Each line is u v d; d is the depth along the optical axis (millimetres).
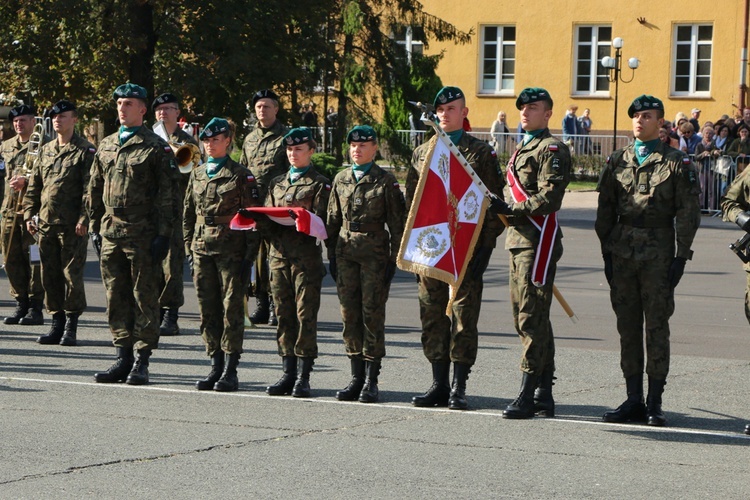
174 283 15055
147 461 8812
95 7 29453
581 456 9156
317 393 11547
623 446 9516
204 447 9250
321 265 11344
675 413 10836
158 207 11805
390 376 12461
